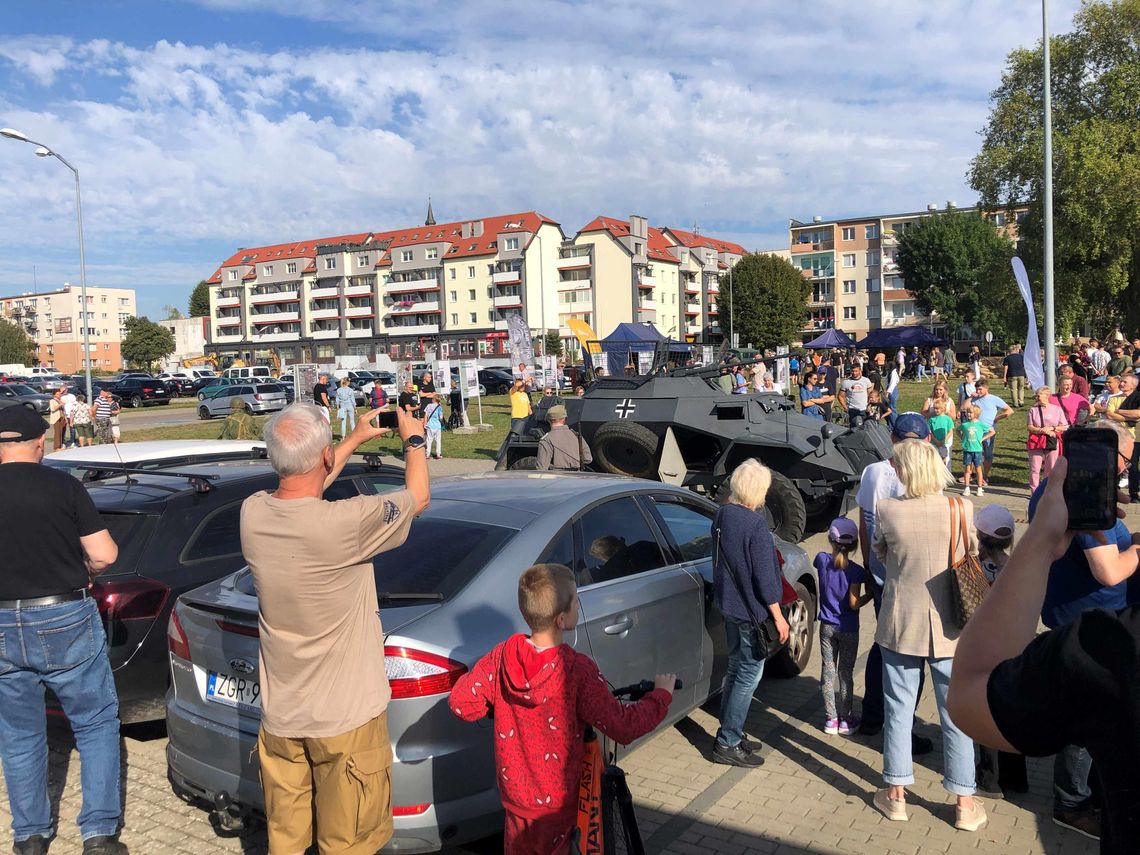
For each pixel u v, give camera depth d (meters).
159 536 4.72
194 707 3.64
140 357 93.88
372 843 2.88
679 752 4.66
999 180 39.06
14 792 3.62
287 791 2.88
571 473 5.02
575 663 2.71
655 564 4.50
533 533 3.89
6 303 143.75
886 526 3.86
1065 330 38.25
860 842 3.73
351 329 93.75
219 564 4.84
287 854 2.90
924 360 45.69
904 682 3.88
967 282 67.38
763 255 77.19
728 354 11.75
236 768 3.45
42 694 3.65
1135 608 1.29
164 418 36.03
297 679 2.80
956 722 1.43
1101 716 1.24
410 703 3.16
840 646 4.87
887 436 10.27
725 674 4.86
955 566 3.74
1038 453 10.30
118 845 3.68
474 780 3.26
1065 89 38.22
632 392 10.70
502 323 83.06
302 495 2.85
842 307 90.44
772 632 4.23
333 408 24.52
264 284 100.44
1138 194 33.38
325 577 2.76
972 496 11.97
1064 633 1.30
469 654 3.28
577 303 82.56
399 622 3.31
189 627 3.65
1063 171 35.44
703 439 10.91
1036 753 1.33
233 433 13.35
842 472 9.52
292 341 97.19
